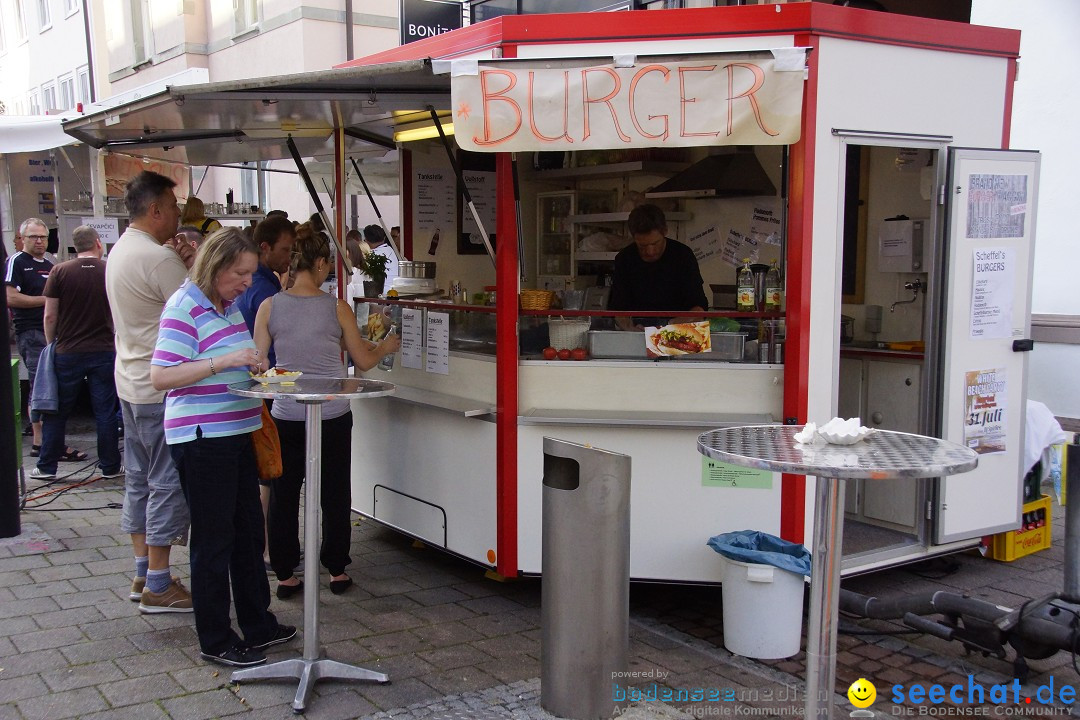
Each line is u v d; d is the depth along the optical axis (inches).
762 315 158.1
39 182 366.0
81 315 248.7
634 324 161.6
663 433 158.9
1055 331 259.1
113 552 194.9
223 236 134.3
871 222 210.2
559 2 281.3
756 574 142.4
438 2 314.7
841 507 97.5
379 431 200.2
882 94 157.6
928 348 173.0
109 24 689.6
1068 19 253.3
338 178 213.8
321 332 164.9
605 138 141.6
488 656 146.0
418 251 230.5
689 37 149.0
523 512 165.2
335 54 473.1
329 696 130.8
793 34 148.4
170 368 129.0
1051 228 261.7
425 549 202.8
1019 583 181.6
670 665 143.8
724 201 216.7
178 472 137.9
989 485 181.5
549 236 232.2
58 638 149.8
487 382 170.6
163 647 146.7
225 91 153.6
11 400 201.0
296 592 173.3
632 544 161.3
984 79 170.6
